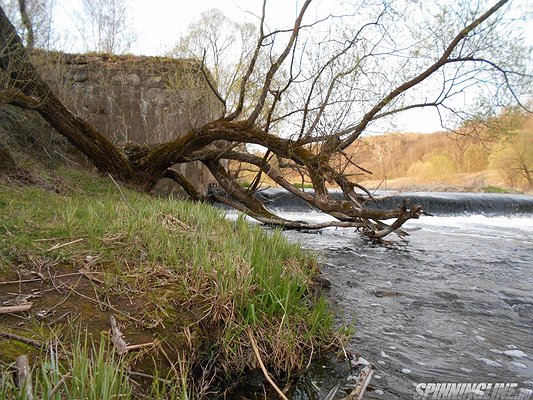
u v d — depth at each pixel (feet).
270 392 9.64
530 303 17.61
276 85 33.30
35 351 7.64
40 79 28.48
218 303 11.11
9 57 24.85
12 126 31.60
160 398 7.10
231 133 29.71
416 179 111.34
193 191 35.68
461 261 26.08
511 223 49.06
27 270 10.94
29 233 13.23
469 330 14.35
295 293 13.52
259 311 11.49
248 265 12.86
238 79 38.29
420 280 20.94
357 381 10.17
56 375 6.06
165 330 9.77
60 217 15.44
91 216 15.21
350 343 12.55
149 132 46.65
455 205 56.54
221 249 14.49
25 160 27.43
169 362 8.91
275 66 27.84
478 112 23.94
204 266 12.44
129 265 12.37
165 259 13.17
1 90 26.04
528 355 12.53
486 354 12.47
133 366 8.32
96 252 12.59
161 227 15.33
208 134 30.58
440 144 125.18
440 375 11.00
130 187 31.83
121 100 46.88
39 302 9.59
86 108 45.83
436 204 56.54
